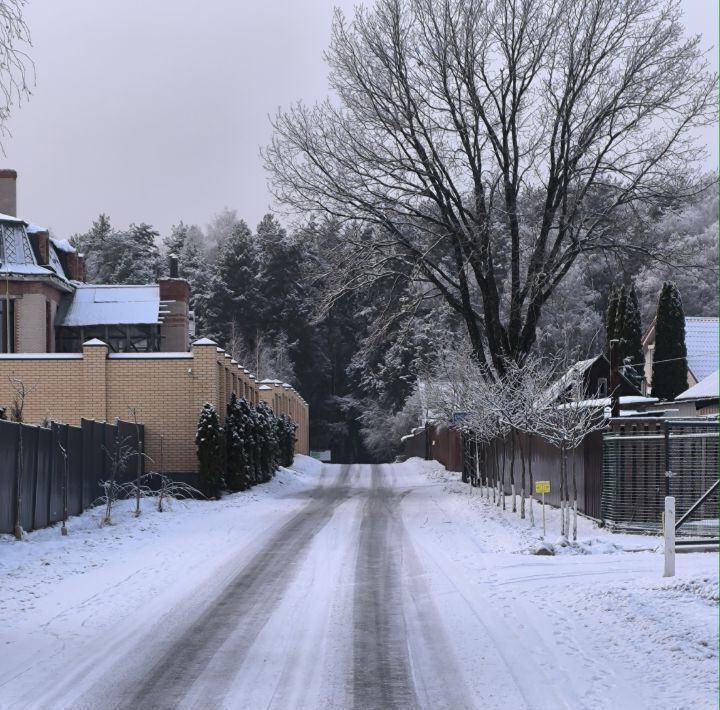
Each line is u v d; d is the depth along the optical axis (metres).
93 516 31.30
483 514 34.25
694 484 25.42
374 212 45.97
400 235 46.88
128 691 10.84
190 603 16.62
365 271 47.31
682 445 25.53
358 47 45.66
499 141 46.81
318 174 46.25
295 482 57.66
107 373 42.94
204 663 12.20
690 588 16.45
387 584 18.56
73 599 17.05
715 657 11.98
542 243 46.09
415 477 65.88
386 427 112.25
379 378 114.62
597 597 16.31
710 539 23.72
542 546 23.00
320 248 48.50
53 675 11.60
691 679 11.05
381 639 13.55
